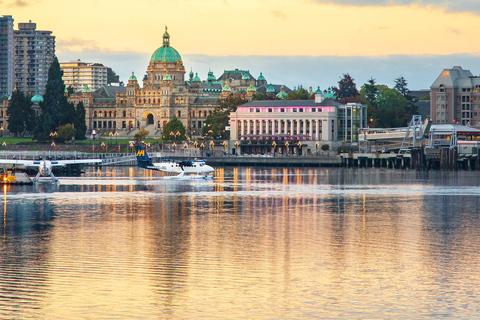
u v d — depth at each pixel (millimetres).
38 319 99750
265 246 147875
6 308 103812
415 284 117000
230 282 117562
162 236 160000
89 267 127438
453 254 140000
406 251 143125
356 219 189500
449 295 111125
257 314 102438
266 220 187000
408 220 187875
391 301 108125
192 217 192625
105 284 115875
